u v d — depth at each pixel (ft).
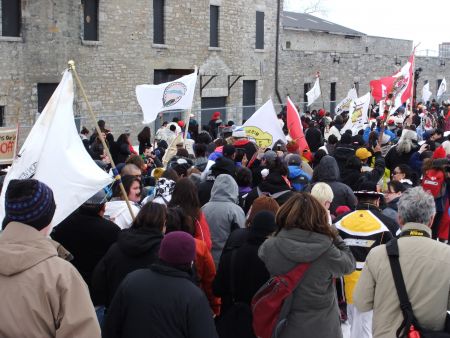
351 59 125.80
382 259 13.58
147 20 81.15
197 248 17.04
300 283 14.70
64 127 17.54
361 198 20.39
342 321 22.91
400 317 13.20
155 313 12.25
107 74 76.28
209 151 39.58
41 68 68.44
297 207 14.69
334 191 26.05
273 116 39.40
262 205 17.66
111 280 15.38
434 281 13.05
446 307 13.04
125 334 12.51
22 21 66.54
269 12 105.50
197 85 90.17
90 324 10.10
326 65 119.75
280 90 109.70
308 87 116.47
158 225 15.38
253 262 16.03
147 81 82.07
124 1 77.61
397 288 13.19
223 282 16.61
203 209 20.99
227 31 95.86
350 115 54.85
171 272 12.54
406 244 13.53
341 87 124.16
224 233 20.54
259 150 37.01
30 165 17.04
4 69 65.26
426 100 103.30
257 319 14.88
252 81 103.91
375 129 57.77
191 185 18.95
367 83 131.34
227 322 16.17
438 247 13.37
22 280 10.03
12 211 10.39
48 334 10.09
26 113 67.67
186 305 12.27
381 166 31.81
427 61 146.82
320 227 14.57
